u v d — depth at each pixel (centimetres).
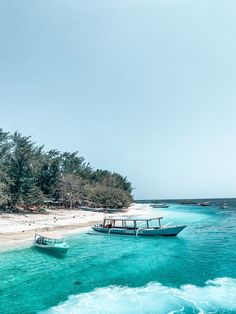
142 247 3612
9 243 3531
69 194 8875
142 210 11100
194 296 1962
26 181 6756
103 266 2709
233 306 1798
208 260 2923
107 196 9138
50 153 8675
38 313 1736
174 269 2609
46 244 3222
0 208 6781
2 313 1738
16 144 7125
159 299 1923
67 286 2180
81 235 4416
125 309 1783
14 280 2305
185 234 4731
